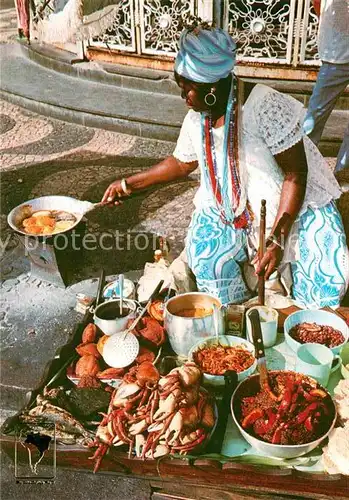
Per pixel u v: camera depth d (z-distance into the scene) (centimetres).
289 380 200
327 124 572
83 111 624
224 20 616
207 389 213
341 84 459
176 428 185
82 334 241
